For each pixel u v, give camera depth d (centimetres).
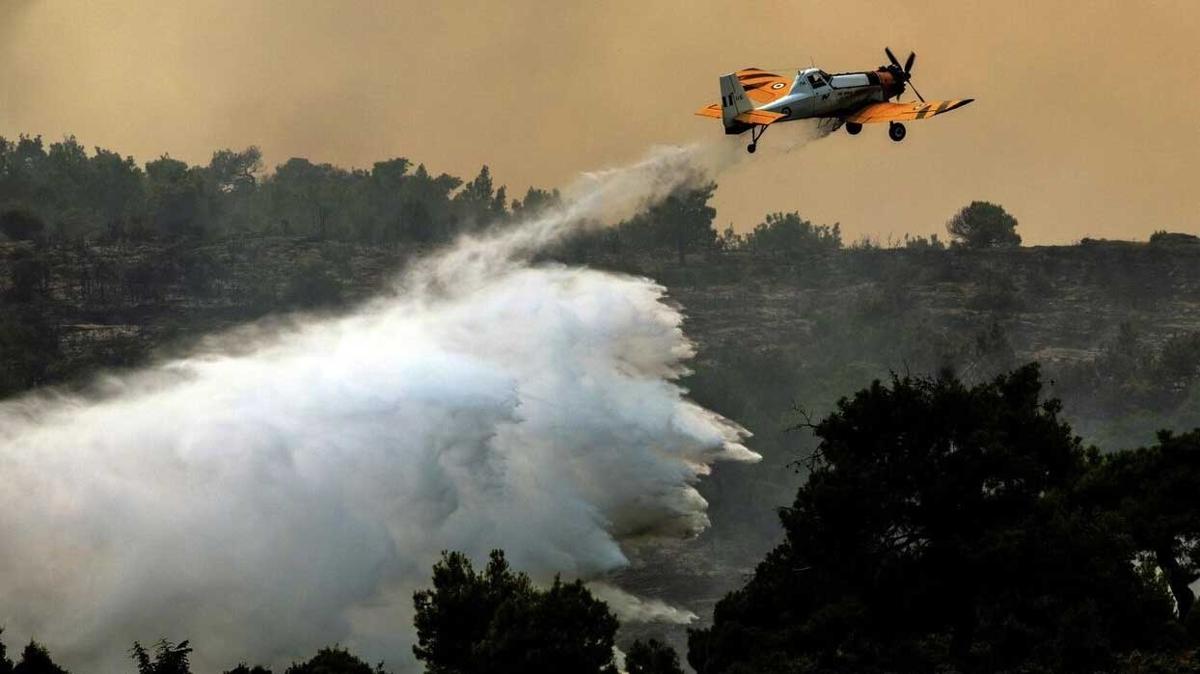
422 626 18175
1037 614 17425
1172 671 16725
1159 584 18425
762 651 18425
